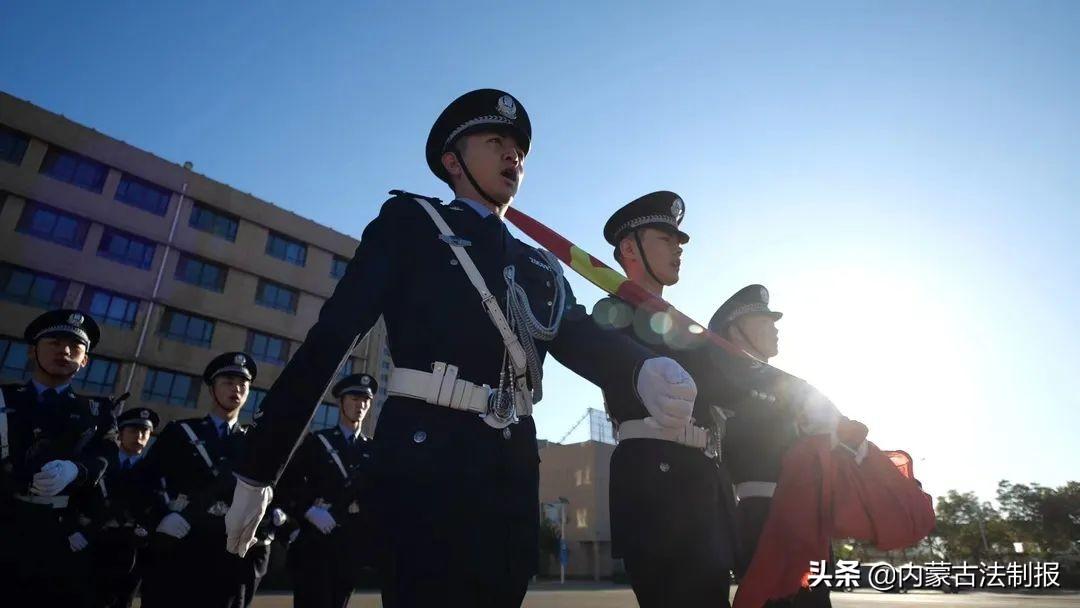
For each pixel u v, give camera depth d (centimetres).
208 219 2900
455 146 216
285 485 502
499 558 161
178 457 441
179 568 403
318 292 3106
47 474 346
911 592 2839
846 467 255
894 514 247
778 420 352
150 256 2705
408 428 165
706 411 292
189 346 2712
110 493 442
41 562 339
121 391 2520
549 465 5172
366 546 165
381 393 2956
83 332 396
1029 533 5241
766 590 246
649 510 266
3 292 2386
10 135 2488
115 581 532
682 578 260
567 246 246
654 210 341
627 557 271
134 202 2714
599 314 296
